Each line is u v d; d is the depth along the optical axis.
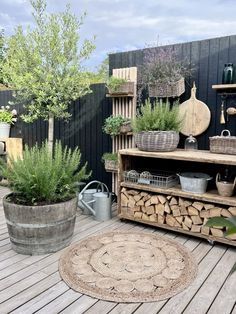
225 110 3.24
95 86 4.29
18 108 5.38
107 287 2.15
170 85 3.29
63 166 2.89
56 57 3.85
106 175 4.37
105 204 3.50
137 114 3.74
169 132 3.19
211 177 3.16
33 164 2.80
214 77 3.29
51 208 2.59
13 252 2.70
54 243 2.68
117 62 3.99
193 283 2.22
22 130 5.38
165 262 2.51
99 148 4.38
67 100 4.14
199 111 3.38
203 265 2.49
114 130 3.69
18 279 2.26
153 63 3.45
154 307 1.96
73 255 2.62
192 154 3.06
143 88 3.72
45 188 2.65
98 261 2.52
